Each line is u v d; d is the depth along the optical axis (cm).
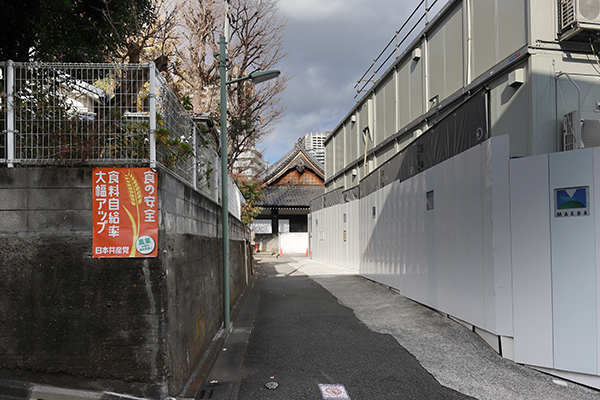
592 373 451
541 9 731
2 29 528
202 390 427
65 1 601
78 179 371
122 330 364
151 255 366
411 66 1269
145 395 360
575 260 471
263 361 531
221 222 751
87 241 368
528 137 729
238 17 1459
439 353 550
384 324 710
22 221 369
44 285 367
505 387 445
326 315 793
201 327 525
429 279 765
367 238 1310
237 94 1593
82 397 353
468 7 935
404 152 948
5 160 376
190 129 555
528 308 500
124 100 425
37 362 363
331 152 2412
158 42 1362
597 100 730
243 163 2261
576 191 475
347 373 486
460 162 633
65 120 385
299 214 3312
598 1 688
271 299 991
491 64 853
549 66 724
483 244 562
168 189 399
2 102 387
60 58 673
